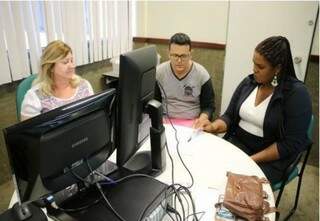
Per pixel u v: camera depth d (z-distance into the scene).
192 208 0.93
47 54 1.58
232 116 1.82
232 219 0.88
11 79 2.00
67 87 1.70
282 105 1.52
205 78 2.16
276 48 1.46
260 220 0.88
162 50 3.16
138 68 0.97
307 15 2.24
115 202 0.88
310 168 2.51
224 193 0.99
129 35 3.13
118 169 1.07
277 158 1.53
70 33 2.38
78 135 0.83
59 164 0.80
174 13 2.97
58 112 0.76
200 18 2.86
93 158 0.93
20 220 0.76
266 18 2.40
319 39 2.26
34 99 1.55
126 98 0.95
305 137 1.50
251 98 1.67
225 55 2.70
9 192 2.10
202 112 2.14
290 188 2.25
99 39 2.72
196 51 2.96
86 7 2.49
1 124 2.07
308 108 1.49
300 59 2.36
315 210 2.02
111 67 2.97
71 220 0.83
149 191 0.93
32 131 0.72
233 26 2.56
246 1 2.43
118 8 2.86
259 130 1.63
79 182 0.92
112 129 0.98
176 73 2.12
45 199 0.87
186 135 1.51
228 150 1.34
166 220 0.89
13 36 1.94
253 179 1.04
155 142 1.12
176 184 1.03
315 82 2.37
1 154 2.12
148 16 3.11
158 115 1.10
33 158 0.74
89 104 0.84
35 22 2.07
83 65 2.64
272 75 1.53
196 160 1.25
